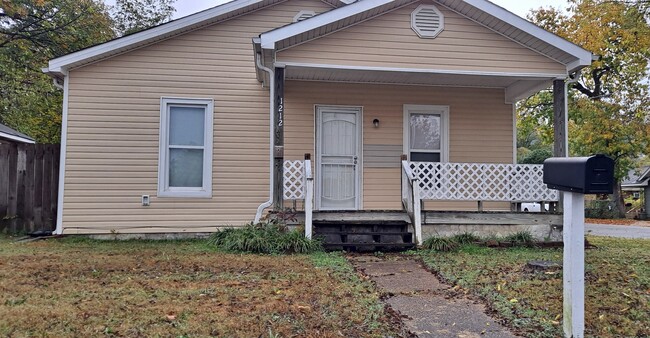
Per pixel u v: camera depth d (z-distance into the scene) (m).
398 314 3.62
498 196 7.77
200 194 8.32
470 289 4.37
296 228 6.72
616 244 8.16
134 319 3.23
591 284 4.57
